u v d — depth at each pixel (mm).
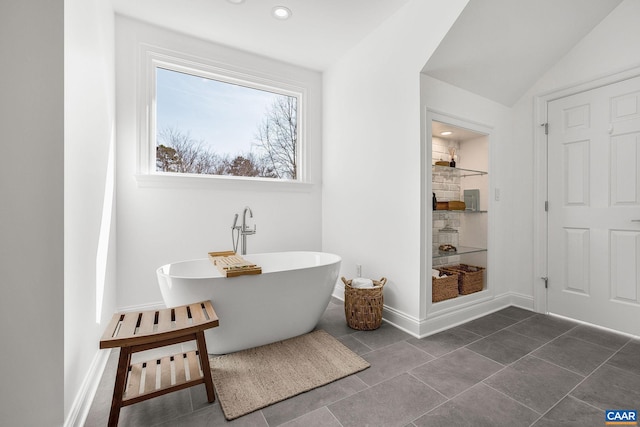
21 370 1063
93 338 1588
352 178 2873
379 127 2527
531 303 2674
